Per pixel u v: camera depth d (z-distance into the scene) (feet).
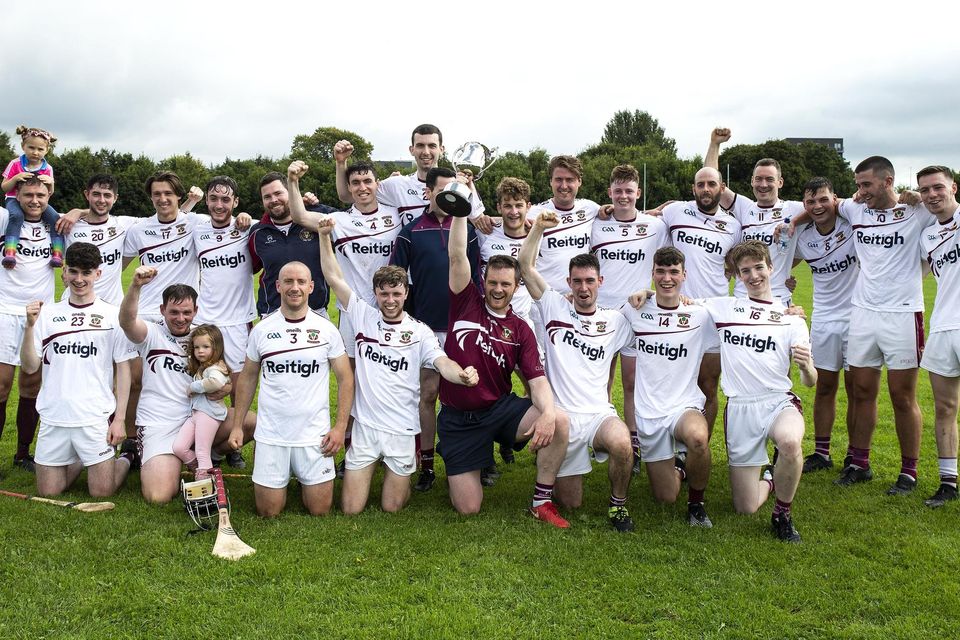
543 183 141.79
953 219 19.97
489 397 19.47
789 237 24.07
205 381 19.99
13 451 24.62
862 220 22.24
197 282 26.25
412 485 22.31
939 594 14.67
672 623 13.62
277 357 18.95
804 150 205.26
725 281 24.54
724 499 20.98
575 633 13.26
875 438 27.12
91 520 17.95
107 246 25.23
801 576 15.52
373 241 23.58
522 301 24.03
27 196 23.44
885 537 17.67
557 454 18.76
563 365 19.86
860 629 13.39
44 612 13.60
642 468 23.84
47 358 20.17
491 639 12.88
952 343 19.93
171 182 24.86
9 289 23.43
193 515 17.70
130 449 23.38
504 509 19.79
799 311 19.43
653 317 19.81
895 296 21.45
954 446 20.48
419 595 14.56
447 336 19.95
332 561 15.98
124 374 20.72
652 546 17.16
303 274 19.07
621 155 217.15
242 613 13.66
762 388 18.95
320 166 171.42
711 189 23.65
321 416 19.22
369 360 19.63
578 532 18.06
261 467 18.79
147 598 14.12
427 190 23.24
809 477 22.88
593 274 19.45
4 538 16.75
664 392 19.79
